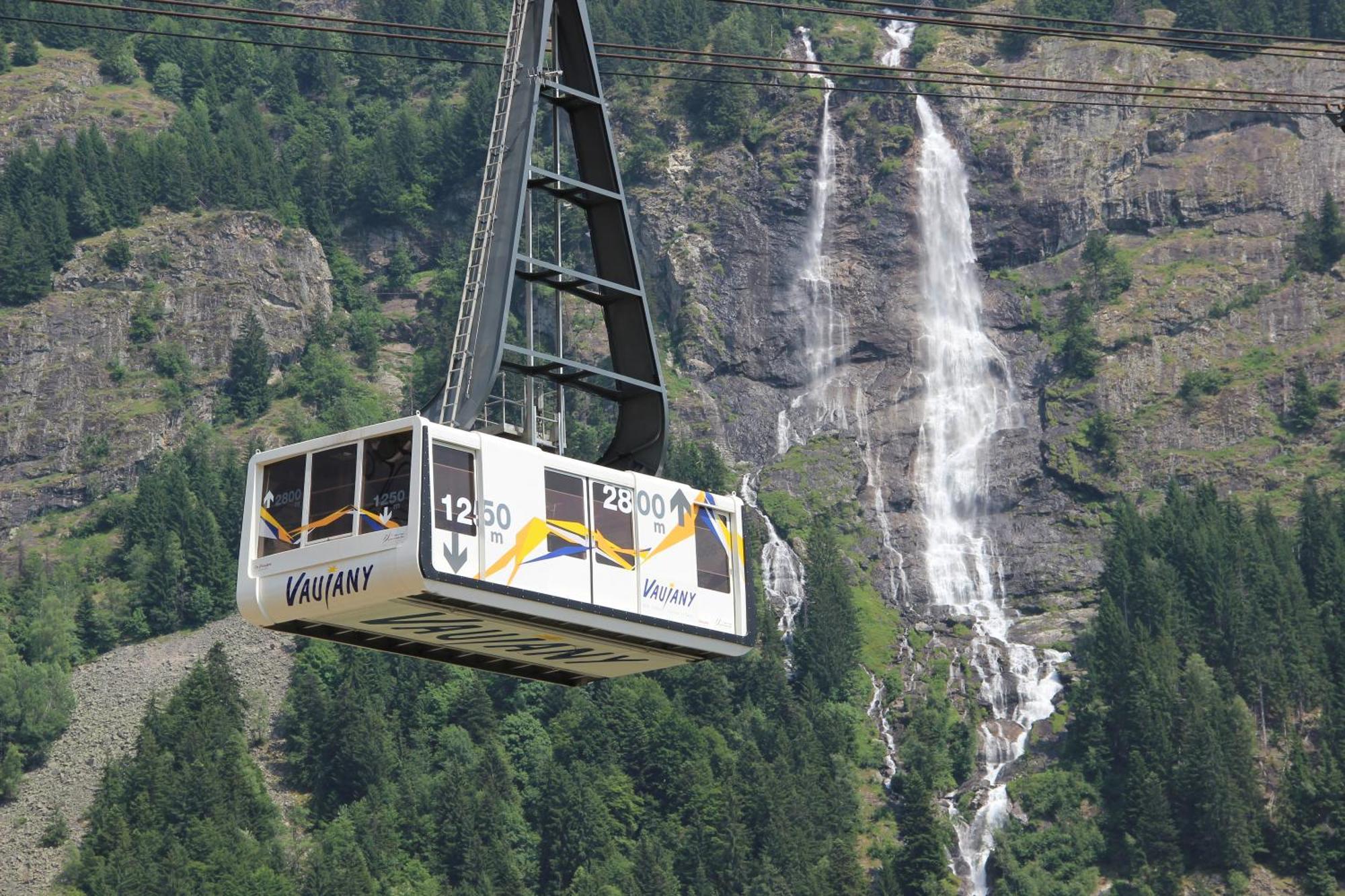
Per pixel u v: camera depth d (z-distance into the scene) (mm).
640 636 107312
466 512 100625
